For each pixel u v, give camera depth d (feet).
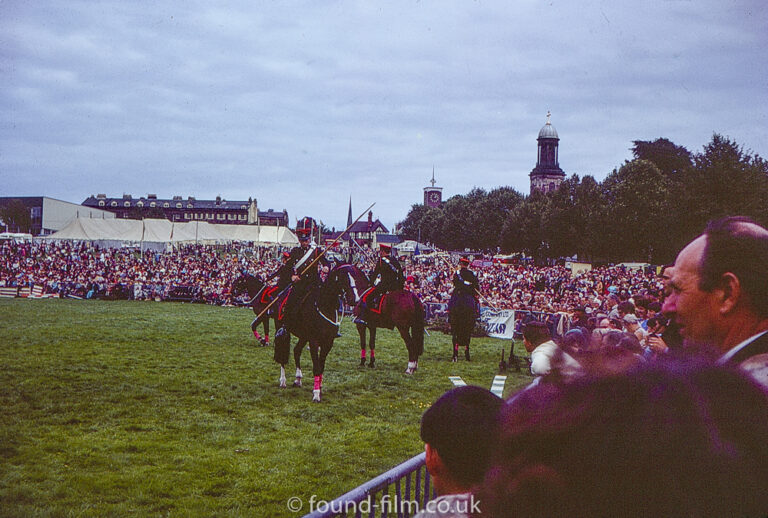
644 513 2.97
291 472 26.00
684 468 2.96
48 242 229.86
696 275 5.18
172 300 131.64
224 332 76.07
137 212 643.86
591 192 231.50
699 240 5.44
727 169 144.66
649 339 15.99
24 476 24.40
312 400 40.40
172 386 42.75
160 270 151.02
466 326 59.52
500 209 357.61
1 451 27.45
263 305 64.80
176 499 22.85
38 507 21.44
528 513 3.16
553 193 286.25
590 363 3.44
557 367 3.48
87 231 194.29
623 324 31.99
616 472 2.97
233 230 269.03
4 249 200.13
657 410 3.05
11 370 46.06
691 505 2.94
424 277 147.84
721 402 3.11
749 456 2.99
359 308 54.70
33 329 71.67
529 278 138.92
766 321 4.99
